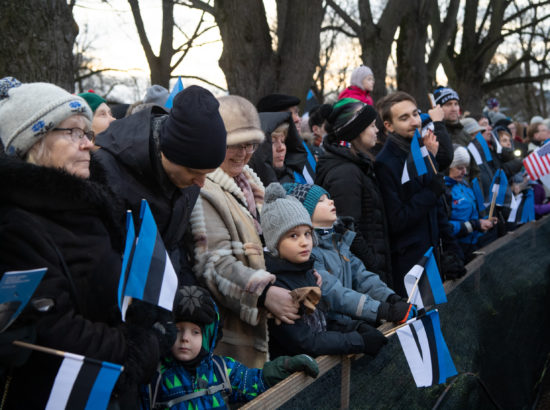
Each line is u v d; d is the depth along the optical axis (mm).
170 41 9117
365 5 11367
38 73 3377
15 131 1494
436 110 4188
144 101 3520
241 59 6211
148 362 1510
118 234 1593
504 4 17250
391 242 3586
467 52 17656
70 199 1438
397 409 2646
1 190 1381
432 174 3570
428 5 11922
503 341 4410
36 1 3346
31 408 1348
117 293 1520
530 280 5465
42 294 1332
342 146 3547
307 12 6254
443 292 2801
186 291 1854
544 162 5547
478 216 5070
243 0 6117
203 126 1696
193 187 2061
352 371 2273
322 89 22812
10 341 1287
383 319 2594
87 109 1579
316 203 2787
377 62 11406
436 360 2639
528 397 4852
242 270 2148
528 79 18672
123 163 1791
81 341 1373
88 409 1325
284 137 3459
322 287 2594
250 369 1987
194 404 1830
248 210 2596
